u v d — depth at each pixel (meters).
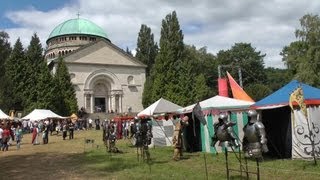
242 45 96.88
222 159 18.95
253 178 13.34
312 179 12.95
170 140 28.00
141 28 93.25
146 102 75.06
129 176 15.20
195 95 68.62
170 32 73.31
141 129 19.78
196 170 15.77
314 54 51.84
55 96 69.38
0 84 66.69
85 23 92.62
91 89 75.50
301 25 54.97
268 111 19.62
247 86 85.44
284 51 58.47
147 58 91.50
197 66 92.69
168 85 68.31
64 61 73.50
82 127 61.47
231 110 22.02
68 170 17.97
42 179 15.73
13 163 21.84
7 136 30.52
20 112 65.19
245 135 11.56
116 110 76.88
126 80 78.31
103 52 77.25
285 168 15.34
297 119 18.23
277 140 19.28
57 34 90.81
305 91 18.78
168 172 15.61
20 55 70.50
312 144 17.16
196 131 23.75
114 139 25.12
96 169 17.81
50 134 48.47
